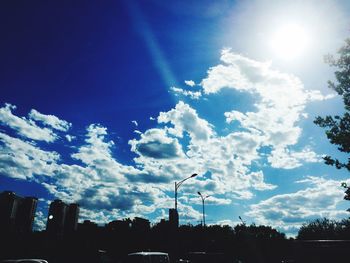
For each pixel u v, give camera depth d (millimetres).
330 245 22469
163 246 71438
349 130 12195
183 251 69188
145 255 19969
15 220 64062
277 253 79938
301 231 80625
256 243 80250
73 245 56281
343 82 12578
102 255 53094
